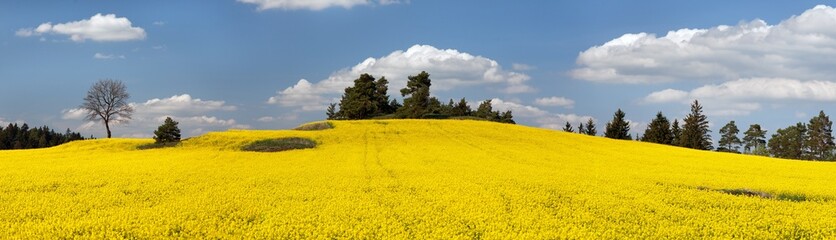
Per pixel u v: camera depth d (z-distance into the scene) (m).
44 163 37.62
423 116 107.19
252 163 37.22
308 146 48.53
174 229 16.64
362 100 110.88
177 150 47.28
